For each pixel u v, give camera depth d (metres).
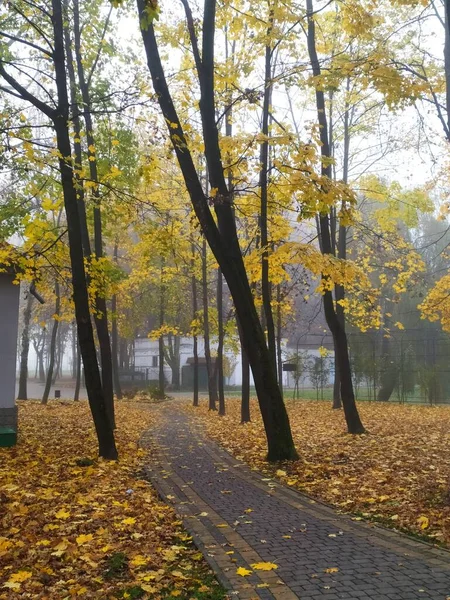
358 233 21.19
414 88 10.06
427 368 28.11
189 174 10.84
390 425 16.97
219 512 6.87
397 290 19.28
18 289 12.96
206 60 10.60
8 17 11.94
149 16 7.54
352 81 14.26
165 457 11.62
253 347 11.02
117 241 26.80
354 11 10.79
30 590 4.27
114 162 13.80
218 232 10.95
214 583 4.50
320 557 5.06
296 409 25.23
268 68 11.94
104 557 5.09
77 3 14.89
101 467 9.72
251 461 10.95
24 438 13.25
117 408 26.58
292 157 10.52
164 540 5.76
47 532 5.79
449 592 4.20
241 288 11.03
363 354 30.94
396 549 5.28
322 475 9.22
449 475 8.58
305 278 18.11
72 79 15.67
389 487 7.97
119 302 34.16
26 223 12.52
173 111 10.59
